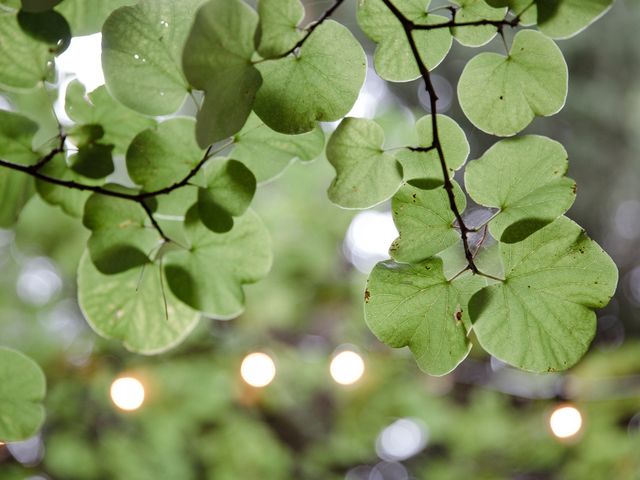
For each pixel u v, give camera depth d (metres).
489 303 0.78
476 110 0.80
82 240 2.18
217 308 0.87
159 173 0.83
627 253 3.20
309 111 0.79
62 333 2.17
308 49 0.77
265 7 0.75
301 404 2.44
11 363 0.88
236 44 0.75
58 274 2.30
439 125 0.80
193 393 2.09
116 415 2.13
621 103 2.94
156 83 0.80
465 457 2.40
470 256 0.78
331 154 0.80
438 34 0.79
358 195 0.81
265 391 2.13
